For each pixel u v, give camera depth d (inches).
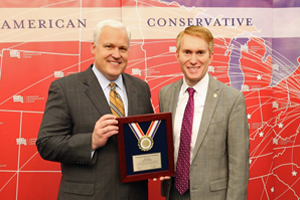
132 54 82.9
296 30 88.1
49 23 80.0
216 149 52.6
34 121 80.7
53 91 52.1
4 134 79.9
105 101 52.5
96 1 81.0
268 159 88.6
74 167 51.4
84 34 81.1
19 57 79.6
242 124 52.4
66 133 51.3
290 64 88.6
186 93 57.2
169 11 83.4
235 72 86.4
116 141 51.8
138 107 55.6
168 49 83.8
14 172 80.7
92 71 54.9
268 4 86.7
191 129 53.7
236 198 50.6
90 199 49.7
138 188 54.3
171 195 56.9
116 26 51.5
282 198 89.9
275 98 89.0
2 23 78.6
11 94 79.7
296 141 89.7
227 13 85.3
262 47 87.4
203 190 51.8
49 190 82.2
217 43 85.4
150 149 51.3
